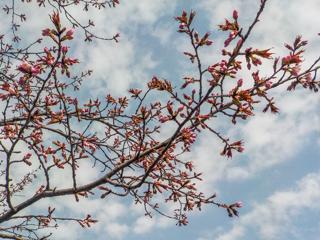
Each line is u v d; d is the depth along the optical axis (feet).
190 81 12.32
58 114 14.94
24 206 14.78
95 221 16.55
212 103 12.56
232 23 10.72
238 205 14.75
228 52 11.10
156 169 15.84
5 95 13.83
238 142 13.16
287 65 11.34
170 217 15.90
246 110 12.12
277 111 12.17
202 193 15.15
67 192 14.83
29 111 13.15
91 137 17.12
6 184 13.97
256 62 10.90
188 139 13.79
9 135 15.14
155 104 17.20
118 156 17.65
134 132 18.34
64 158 15.07
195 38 11.41
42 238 16.42
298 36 11.06
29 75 11.97
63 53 11.93
